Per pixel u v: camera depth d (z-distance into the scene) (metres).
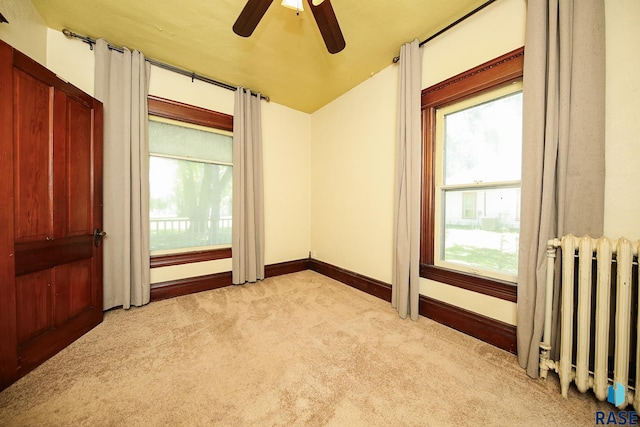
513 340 1.57
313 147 3.60
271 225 3.30
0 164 1.26
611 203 1.24
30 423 1.03
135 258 2.23
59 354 1.52
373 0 1.61
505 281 1.65
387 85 2.44
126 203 2.15
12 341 1.27
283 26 1.86
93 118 1.91
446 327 1.90
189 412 1.10
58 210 1.60
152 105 2.38
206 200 2.83
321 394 1.21
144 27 1.92
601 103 1.21
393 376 1.34
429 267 2.07
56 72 1.95
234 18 1.81
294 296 2.55
